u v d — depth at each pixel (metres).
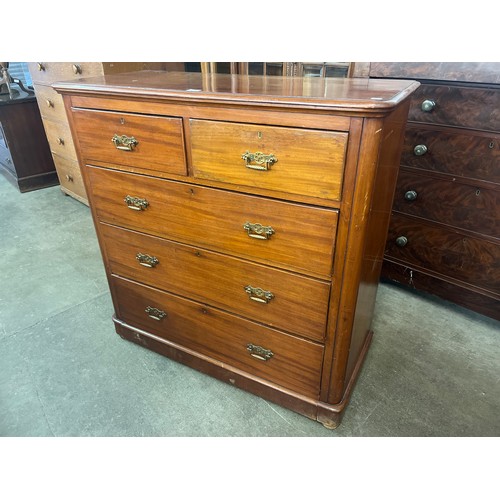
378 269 1.44
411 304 1.95
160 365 1.62
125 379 1.55
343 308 1.12
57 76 2.50
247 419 1.38
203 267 1.32
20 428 1.36
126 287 1.59
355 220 0.98
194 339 1.52
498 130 1.47
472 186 1.60
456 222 1.69
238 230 1.17
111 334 1.79
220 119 1.04
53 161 3.41
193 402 1.45
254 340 1.35
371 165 0.91
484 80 1.44
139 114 1.17
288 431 1.34
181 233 1.30
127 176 1.31
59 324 1.85
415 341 1.72
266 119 0.97
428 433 1.33
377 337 1.75
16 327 1.83
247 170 1.06
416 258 1.87
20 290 2.09
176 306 1.48
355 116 0.87
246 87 1.15
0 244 2.54
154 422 1.38
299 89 1.10
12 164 3.29
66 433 1.34
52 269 2.28
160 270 1.44
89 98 1.24
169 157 1.18
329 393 1.29
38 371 1.59
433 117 1.61
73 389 1.51
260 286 1.22
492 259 1.65
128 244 1.47
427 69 1.55
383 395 1.47
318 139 0.93
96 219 1.49
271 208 1.08
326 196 0.98
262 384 1.41
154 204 1.30
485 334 1.77
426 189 1.73
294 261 1.12
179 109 1.09
